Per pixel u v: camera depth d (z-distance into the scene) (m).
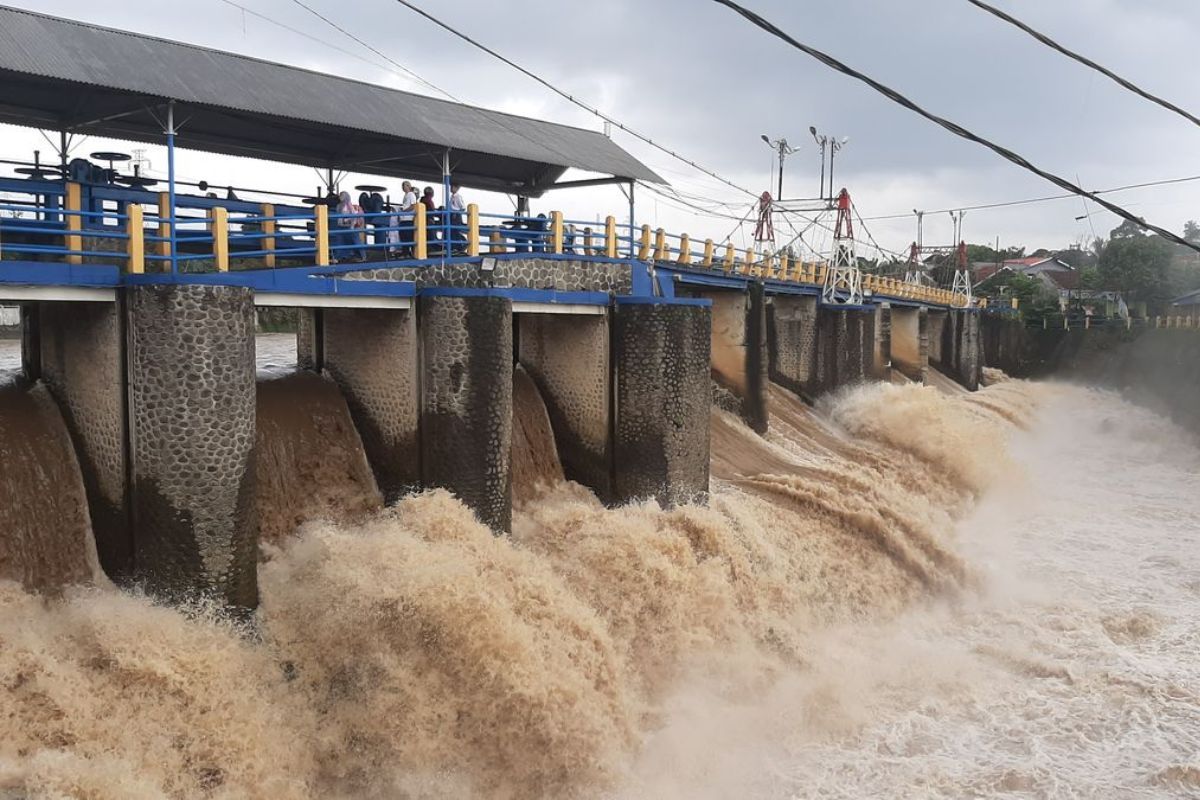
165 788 12.64
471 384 18.72
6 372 17.84
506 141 23.08
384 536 16.94
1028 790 16.20
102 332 15.22
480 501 19.00
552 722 15.28
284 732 14.23
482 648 15.02
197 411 14.62
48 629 13.93
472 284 20.95
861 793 16.12
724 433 31.09
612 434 23.33
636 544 19.45
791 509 25.31
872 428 37.62
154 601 14.84
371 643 14.94
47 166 18.27
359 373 19.97
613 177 26.92
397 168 25.64
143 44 17.56
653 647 18.58
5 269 13.70
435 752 14.66
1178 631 22.84
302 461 18.70
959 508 33.25
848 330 40.62
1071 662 20.98
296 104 18.89
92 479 15.86
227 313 14.88
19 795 11.34
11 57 15.11
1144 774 16.61
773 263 43.00
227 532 15.00
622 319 22.91
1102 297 92.62
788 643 20.28
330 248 18.64
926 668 20.66
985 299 86.94
